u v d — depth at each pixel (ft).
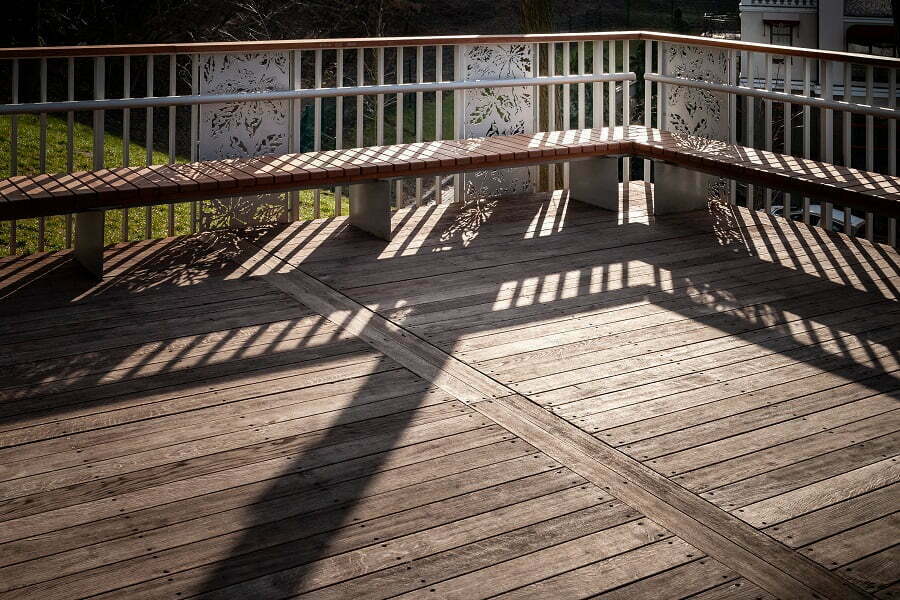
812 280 17.58
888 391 12.98
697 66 22.99
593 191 22.61
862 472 10.91
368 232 20.57
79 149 40.09
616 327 15.42
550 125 26.12
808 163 19.31
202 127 20.08
